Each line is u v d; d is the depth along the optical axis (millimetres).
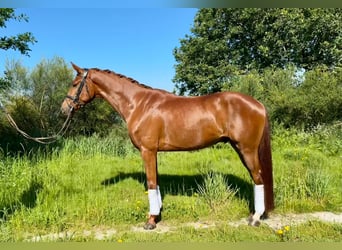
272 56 16484
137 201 4445
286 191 4480
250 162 3617
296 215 4012
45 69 11188
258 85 11344
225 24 18156
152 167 3789
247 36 17859
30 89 11008
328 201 4328
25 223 3721
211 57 17875
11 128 7949
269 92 11148
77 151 7773
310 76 11008
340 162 6562
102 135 11188
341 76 10391
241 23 17516
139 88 4000
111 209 4156
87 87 4102
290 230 3436
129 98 3965
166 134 3746
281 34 15734
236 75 16094
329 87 10211
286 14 14484
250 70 16719
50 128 10555
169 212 4062
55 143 7902
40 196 4516
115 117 11820
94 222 3828
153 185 3789
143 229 3688
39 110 10492
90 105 10922
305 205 4211
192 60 18688
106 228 3721
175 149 3809
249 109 3545
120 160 7312
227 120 3604
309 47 15781
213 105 3660
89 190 5000
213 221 3863
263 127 3580
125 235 3443
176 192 4922
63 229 3674
